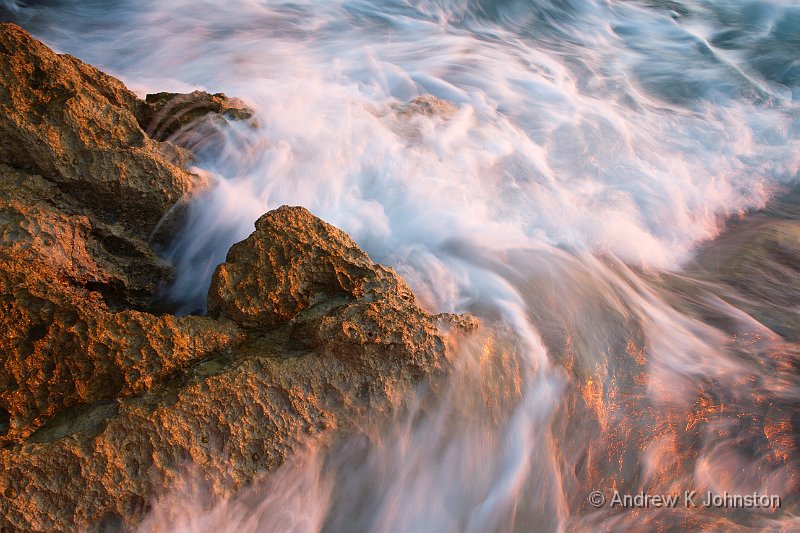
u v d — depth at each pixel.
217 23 7.89
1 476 2.74
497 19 9.46
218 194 4.21
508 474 3.52
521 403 3.63
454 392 3.48
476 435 3.50
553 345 3.97
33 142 3.60
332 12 8.62
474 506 3.43
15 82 3.68
